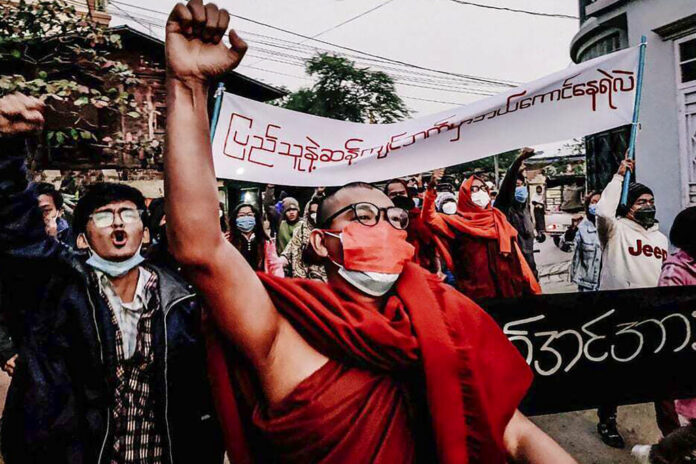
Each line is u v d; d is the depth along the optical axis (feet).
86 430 5.86
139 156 35.94
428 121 11.20
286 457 3.96
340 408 3.89
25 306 5.79
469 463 4.22
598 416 11.86
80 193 32.40
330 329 4.04
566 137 10.83
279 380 4.04
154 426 6.24
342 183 11.18
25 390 5.80
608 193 11.84
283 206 20.77
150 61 38.65
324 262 4.93
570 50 35.53
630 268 11.79
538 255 44.32
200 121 3.75
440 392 4.06
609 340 9.18
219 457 6.82
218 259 3.78
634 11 25.66
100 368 5.96
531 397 9.04
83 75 32.65
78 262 6.12
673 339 9.32
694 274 9.69
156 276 6.63
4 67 28.86
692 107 23.29
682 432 7.20
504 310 8.97
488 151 10.94
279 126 11.09
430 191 14.06
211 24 3.67
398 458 4.00
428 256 14.42
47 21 22.06
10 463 5.93
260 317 3.96
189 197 3.63
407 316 4.29
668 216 24.58
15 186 4.58
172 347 6.28
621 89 10.94
